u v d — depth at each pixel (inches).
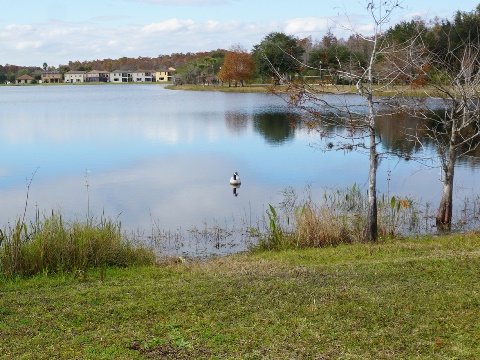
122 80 7234.3
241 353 232.5
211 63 4409.5
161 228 546.6
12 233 414.3
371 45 519.2
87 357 227.3
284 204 642.2
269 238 475.8
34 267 368.2
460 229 526.0
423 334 249.1
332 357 228.7
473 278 321.1
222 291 307.1
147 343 242.5
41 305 289.4
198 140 1252.5
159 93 3602.4
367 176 820.6
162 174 844.0
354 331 253.1
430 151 1000.9
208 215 598.5
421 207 614.2
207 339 246.7
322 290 305.0
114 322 267.3
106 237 408.2
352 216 548.4
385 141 1123.3
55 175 834.8
